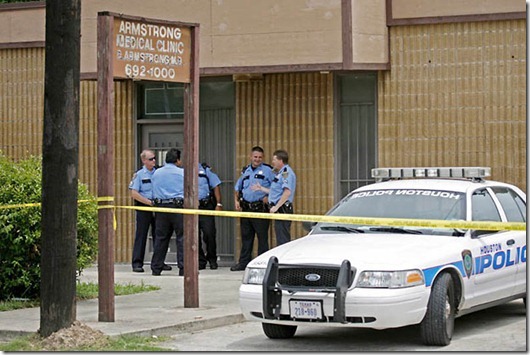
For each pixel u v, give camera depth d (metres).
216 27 16.55
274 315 10.03
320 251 10.30
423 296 9.90
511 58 15.95
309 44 16.09
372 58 16.31
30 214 13.10
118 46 11.53
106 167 11.41
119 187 18.34
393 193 11.78
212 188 17.52
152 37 11.95
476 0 16.11
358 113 17.00
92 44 17.45
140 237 17.16
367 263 9.87
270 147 17.39
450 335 10.30
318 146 17.11
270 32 16.27
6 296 13.50
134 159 18.30
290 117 17.28
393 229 11.25
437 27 16.31
